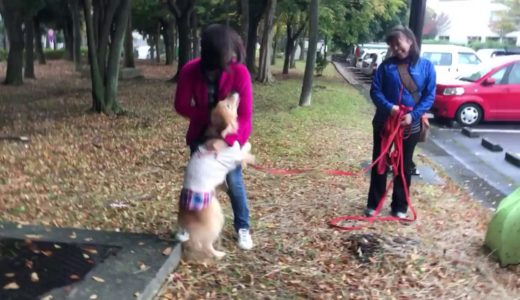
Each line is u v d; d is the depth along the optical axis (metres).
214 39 3.64
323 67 26.69
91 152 8.02
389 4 24.64
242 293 3.69
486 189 7.09
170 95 16.53
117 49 12.06
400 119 4.89
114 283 3.41
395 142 5.04
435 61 16.84
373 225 5.06
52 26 42.44
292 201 5.73
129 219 4.91
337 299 3.70
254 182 6.46
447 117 12.58
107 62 12.66
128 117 11.74
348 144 9.14
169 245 4.02
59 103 13.91
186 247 4.15
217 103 3.76
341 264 4.22
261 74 21.41
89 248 3.89
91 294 3.25
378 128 5.11
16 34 18.81
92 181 6.35
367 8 23.64
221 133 3.79
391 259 4.29
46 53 42.81
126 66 25.80
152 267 3.66
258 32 29.38
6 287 3.26
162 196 5.75
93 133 9.68
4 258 3.64
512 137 11.29
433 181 6.99
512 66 12.63
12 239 3.97
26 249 3.81
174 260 3.93
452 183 7.09
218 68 3.72
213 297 3.61
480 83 12.54
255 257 4.24
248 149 4.04
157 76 25.11
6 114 11.77
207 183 3.83
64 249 3.85
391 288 3.90
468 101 12.45
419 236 4.82
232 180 4.16
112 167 7.12
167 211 5.17
